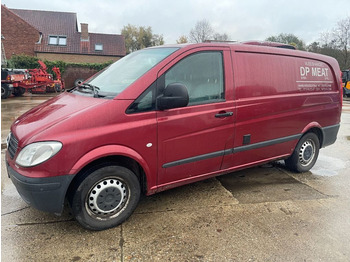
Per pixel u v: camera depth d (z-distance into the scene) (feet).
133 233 9.39
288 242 9.05
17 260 8.00
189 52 10.42
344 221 10.38
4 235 9.12
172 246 8.73
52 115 9.05
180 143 10.18
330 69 15.48
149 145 9.51
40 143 8.10
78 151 8.34
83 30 105.40
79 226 9.73
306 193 12.73
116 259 8.12
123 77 10.40
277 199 12.04
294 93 13.43
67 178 8.31
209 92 10.78
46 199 8.30
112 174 9.16
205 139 10.74
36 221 10.00
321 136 15.53
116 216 9.58
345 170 15.99
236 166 12.19
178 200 11.80
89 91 10.65
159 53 10.87
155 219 10.28
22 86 57.21
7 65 81.51
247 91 11.72
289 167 15.12
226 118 11.09
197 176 11.14
